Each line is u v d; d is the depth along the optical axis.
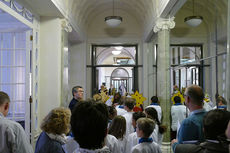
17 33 6.48
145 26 9.63
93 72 11.34
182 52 5.19
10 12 4.70
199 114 2.52
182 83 5.00
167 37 6.46
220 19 3.11
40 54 6.51
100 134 1.45
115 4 10.58
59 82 6.52
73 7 7.64
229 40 2.78
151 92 9.66
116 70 22.53
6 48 5.97
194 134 2.44
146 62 10.70
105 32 11.26
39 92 6.39
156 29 6.88
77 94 5.39
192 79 4.27
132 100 4.72
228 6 2.79
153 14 7.45
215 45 3.23
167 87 6.39
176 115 5.08
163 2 5.98
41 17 6.57
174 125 5.21
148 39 9.89
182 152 1.79
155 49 8.54
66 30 7.05
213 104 3.12
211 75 3.31
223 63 2.97
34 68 6.03
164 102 6.39
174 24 6.09
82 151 1.43
